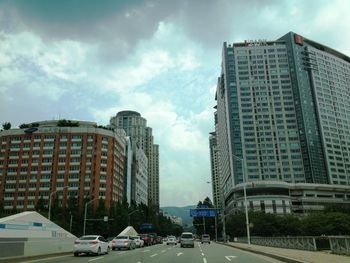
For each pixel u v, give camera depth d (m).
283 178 161.88
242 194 144.88
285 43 182.38
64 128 131.62
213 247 45.16
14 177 127.81
